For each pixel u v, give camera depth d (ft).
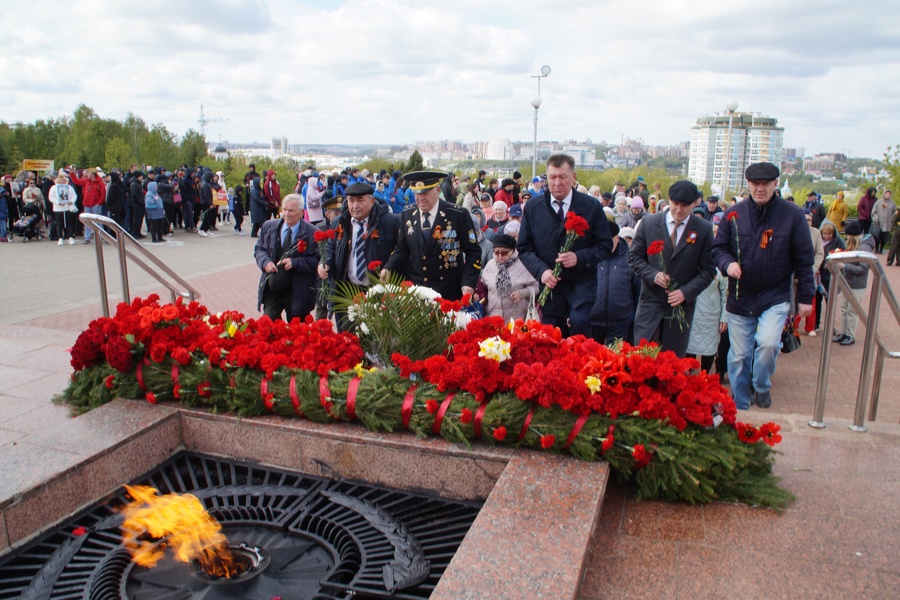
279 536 11.41
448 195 53.83
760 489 11.57
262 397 13.48
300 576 10.46
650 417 11.76
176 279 21.86
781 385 25.07
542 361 13.53
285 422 13.33
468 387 12.39
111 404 14.30
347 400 12.89
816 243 30.83
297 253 21.99
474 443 12.44
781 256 18.74
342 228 21.01
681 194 17.94
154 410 13.94
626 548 10.24
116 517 11.70
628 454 11.61
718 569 9.71
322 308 21.40
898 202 84.69
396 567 10.32
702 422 11.69
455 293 20.27
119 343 14.30
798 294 18.94
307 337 14.64
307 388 13.21
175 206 73.31
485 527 9.81
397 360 13.20
